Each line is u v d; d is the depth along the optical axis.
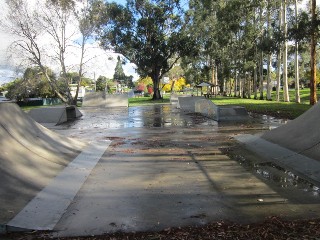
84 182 7.17
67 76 46.91
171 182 7.07
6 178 6.14
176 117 22.28
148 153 10.19
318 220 4.95
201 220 5.07
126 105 38.75
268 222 4.92
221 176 7.46
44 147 8.93
